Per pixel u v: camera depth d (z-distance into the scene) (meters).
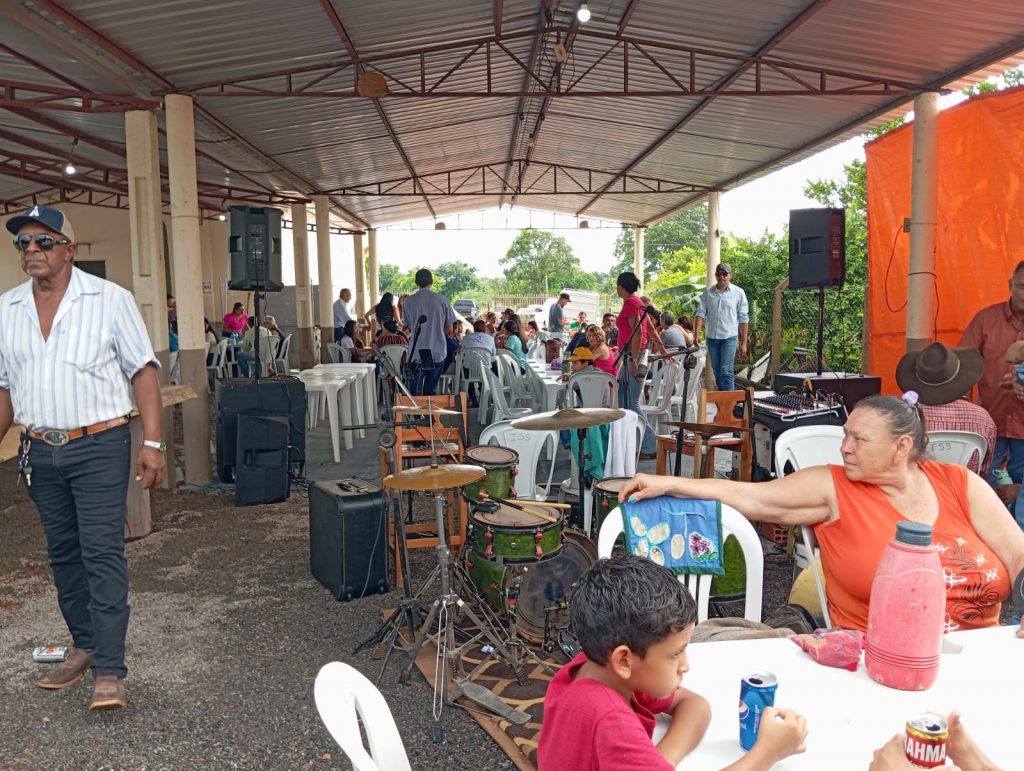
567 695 1.29
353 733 1.18
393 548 4.12
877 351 6.95
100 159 11.13
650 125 10.51
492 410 9.24
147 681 3.11
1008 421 4.12
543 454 7.19
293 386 6.08
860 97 7.48
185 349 6.16
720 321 8.70
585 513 4.33
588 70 8.30
